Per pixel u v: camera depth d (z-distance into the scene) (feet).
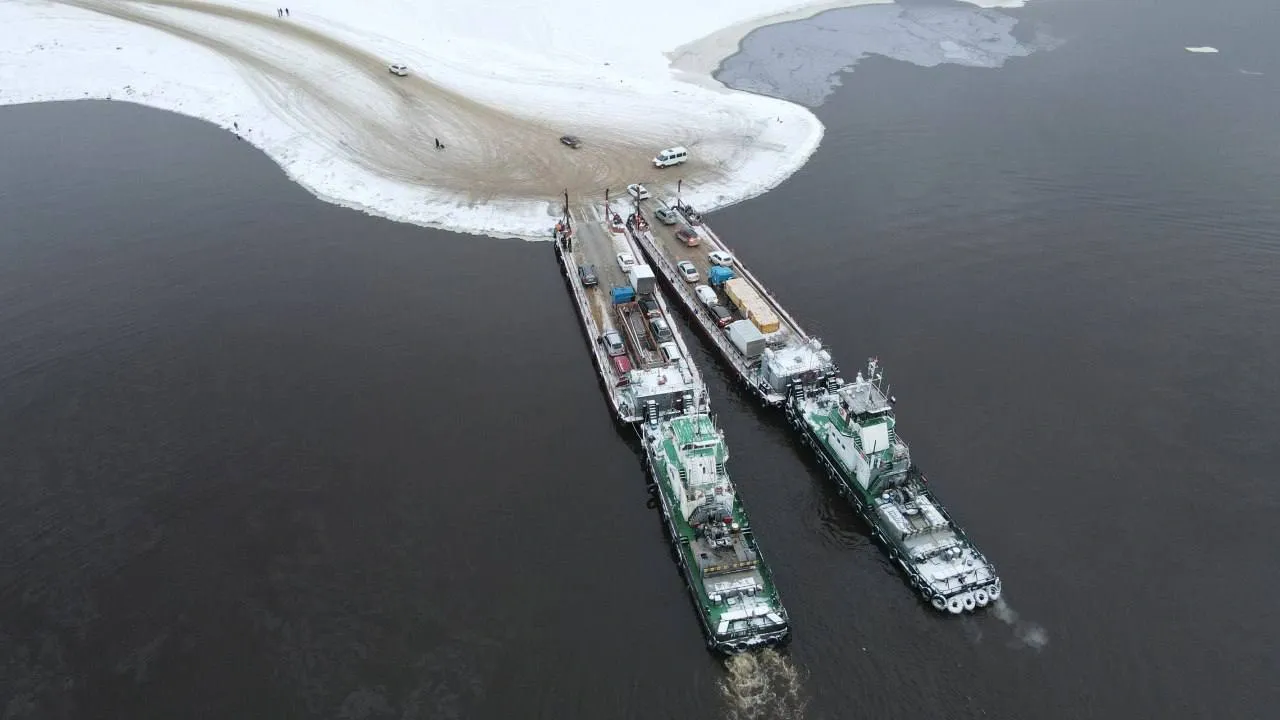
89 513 237.66
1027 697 190.90
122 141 470.39
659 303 332.80
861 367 297.12
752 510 247.50
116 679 193.67
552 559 225.76
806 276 352.90
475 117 505.66
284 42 581.53
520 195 424.46
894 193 420.77
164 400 279.90
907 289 342.44
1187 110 509.76
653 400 271.49
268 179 435.12
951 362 299.17
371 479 248.52
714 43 653.71
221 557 223.71
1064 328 315.78
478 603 212.23
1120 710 187.62
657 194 427.33
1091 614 209.77
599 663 198.70
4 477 249.75
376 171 442.91
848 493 246.47
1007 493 245.24
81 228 384.88
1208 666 196.75
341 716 185.37
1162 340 307.37
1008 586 217.97
